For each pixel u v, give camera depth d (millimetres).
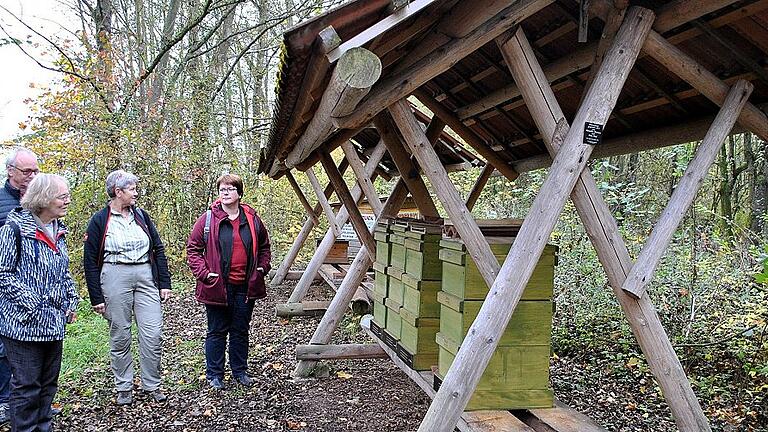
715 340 5750
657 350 2854
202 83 11906
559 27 3494
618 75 2789
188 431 4336
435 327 3908
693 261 6199
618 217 6895
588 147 2777
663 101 3965
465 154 7508
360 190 8836
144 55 12438
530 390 3307
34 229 3760
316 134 3740
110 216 4770
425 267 3873
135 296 4898
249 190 13062
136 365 5816
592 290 6648
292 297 8570
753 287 5863
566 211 7062
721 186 10070
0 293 3709
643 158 10055
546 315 3318
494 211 11000
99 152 9453
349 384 5480
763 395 5008
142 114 10812
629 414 4867
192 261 5164
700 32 3051
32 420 3850
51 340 3844
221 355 5289
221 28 14664
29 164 4328
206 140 11727
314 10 11328
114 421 4469
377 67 2410
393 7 2412
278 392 5211
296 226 13789
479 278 3225
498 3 2633
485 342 2717
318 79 2719
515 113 5238
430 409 2754
